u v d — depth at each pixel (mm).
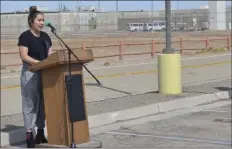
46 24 7020
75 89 6848
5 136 8078
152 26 74250
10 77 18641
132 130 9055
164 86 12602
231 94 13102
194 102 11922
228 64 22578
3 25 79750
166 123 9664
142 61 25016
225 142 7820
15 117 9945
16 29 78500
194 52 33062
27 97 7160
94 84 15641
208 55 28906
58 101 6891
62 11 78625
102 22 87625
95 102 11617
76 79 6867
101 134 8727
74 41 51438
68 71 6797
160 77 12672
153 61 24781
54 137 7023
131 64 23203
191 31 69688
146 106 10766
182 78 17234
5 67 25266
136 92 13789
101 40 52688
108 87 14992
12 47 46469
